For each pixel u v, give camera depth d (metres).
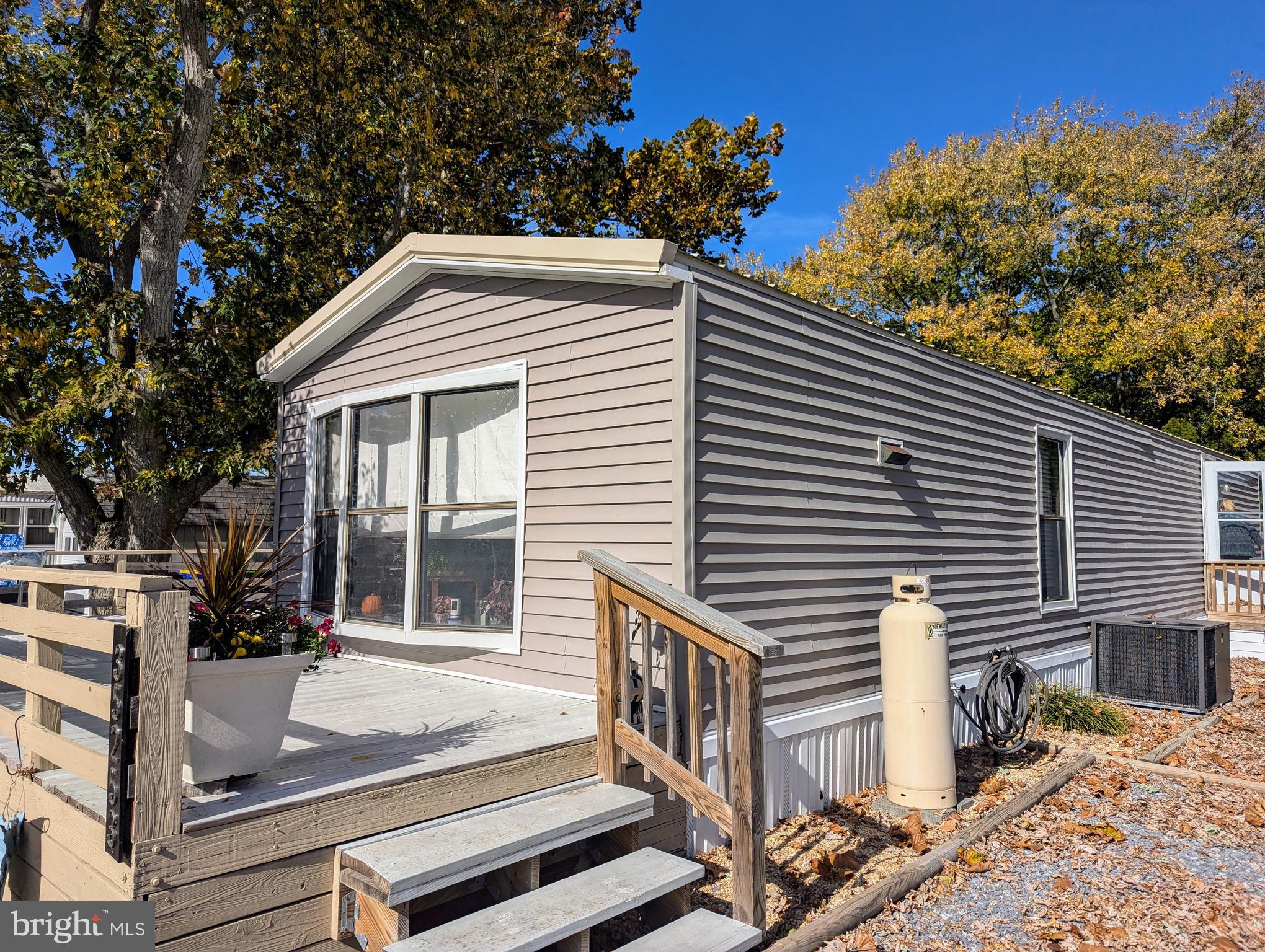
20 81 9.86
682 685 4.31
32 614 3.20
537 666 4.96
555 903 2.96
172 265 9.37
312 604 4.01
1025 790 5.52
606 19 15.73
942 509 6.62
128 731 2.42
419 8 10.98
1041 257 23.31
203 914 2.51
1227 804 5.36
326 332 6.61
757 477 4.80
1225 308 19.77
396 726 3.95
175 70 9.34
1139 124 25.28
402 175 13.23
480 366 5.50
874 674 5.74
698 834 4.30
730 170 16.89
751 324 4.84
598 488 4.73
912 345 6.37
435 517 5.70
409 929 2.80
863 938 3.44
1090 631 8.97
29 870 3.21
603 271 4.58
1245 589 12.23
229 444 9.73
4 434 8.31
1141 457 10.70
